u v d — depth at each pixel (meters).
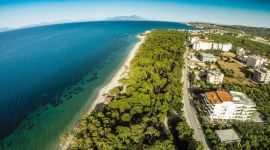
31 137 102.25
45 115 119.75
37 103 132.25
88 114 118.31
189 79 164.62
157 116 103.12
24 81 164.50
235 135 94.81
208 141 94.56
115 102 113.25
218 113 107.44
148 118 99.06
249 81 170.38
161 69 174.62
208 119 111.00
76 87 155.62
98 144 81.12
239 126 103.81
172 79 148.88
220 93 113.56
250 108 106.62
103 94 142.62
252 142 90.75
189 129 94.31
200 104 125.44
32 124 111.75
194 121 109.44
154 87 140.88
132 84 137.88
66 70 191.12
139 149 79.12
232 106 105.56
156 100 121.00
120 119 104.31
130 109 110.69
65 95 143.00
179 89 133.38
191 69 190.12
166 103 114.69
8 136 102.88
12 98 137.00
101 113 105.25
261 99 132.50
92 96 140.88
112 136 84.75
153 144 81.19
